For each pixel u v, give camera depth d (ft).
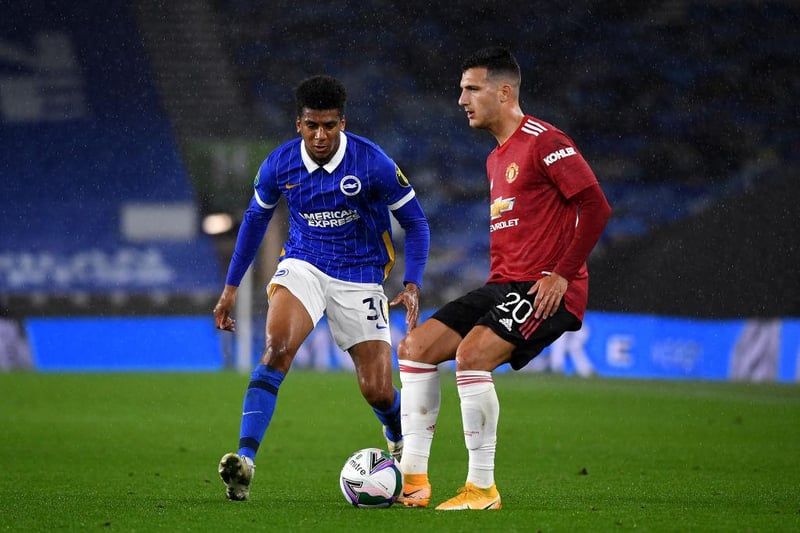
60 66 277.64
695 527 49.67
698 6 293.43
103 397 149.07
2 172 264.93
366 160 62.44
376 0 292.40
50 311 249.55
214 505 57.82
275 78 285.84
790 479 75.87
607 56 291.58
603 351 200.34
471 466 56.29
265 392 58.85
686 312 221.46
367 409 135.33
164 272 253.65
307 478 76.43
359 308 64.49
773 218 219.41
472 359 55.67
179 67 281.95
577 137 286.87
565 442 102.94
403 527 48.60
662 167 280.31
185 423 118.21
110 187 266.16
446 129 286.46
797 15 291.38
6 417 122.31
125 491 67.36
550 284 55.11
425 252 64.80
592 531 47.91
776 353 182.91
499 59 58.23
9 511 55.62
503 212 57.72
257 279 230.07
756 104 286.25
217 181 269.64
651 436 108.17
